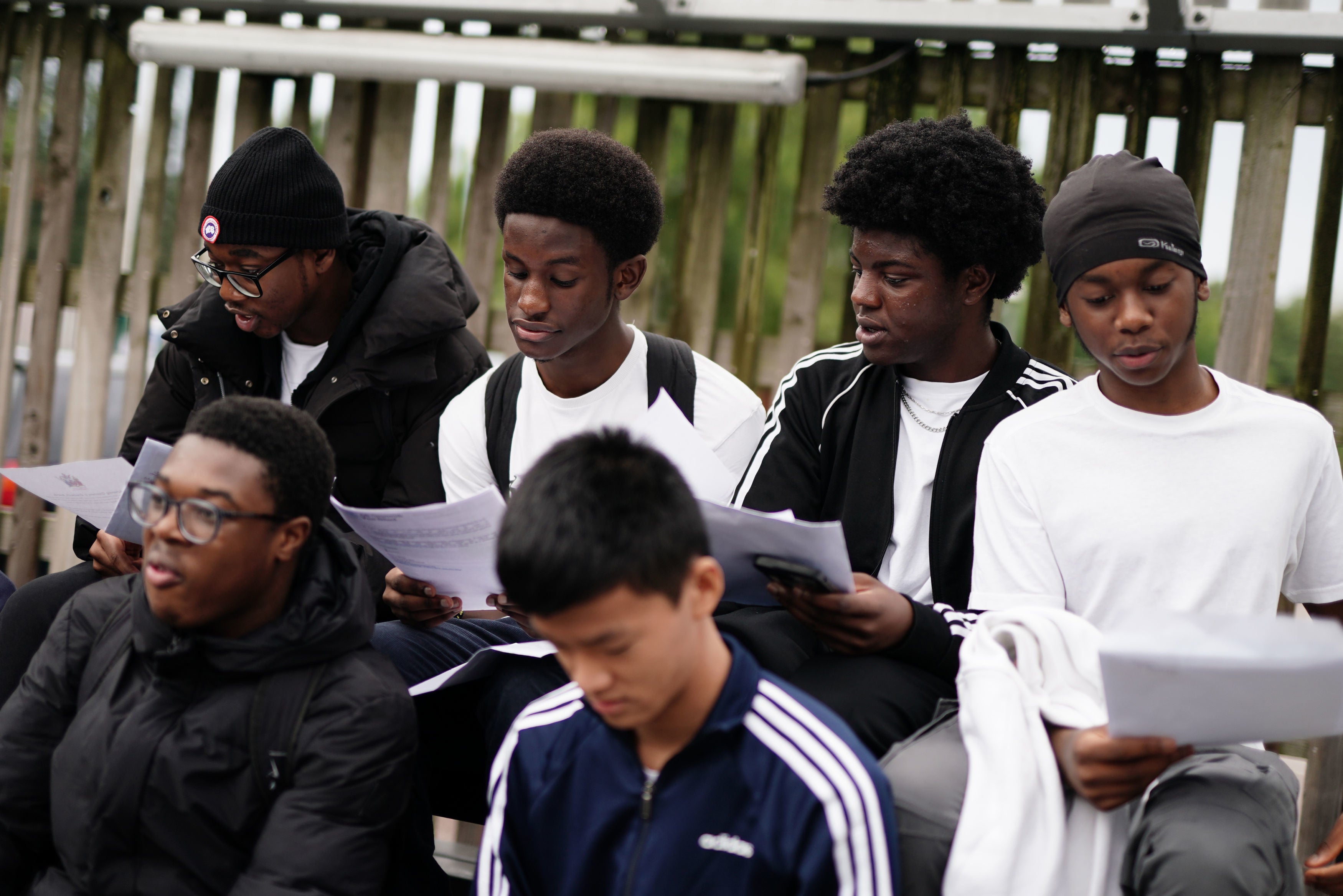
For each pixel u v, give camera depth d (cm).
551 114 441
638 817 185
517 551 168
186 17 473
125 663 226
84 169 546
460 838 407
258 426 216
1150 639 175
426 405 320
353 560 230
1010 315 532
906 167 261
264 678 218
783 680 226
